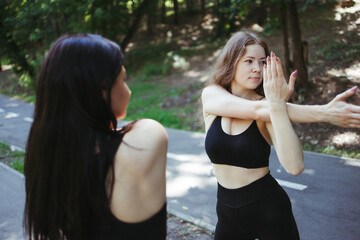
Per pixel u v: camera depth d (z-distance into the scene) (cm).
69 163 93
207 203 379
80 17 753
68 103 94
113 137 99
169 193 416
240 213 166
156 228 99
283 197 165
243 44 165
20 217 359
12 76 1528
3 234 323
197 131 742
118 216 95
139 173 95
